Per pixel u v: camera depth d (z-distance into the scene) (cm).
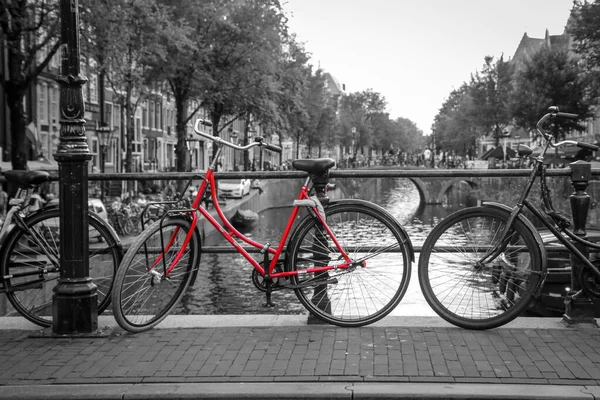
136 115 5656
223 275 1798
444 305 525
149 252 524
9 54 2092
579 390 394
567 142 528
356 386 403
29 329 540
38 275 563
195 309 1545
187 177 570
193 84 3419
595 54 3997
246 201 4344
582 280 525
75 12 520
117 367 444
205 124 534
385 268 529
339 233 530
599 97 4884
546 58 5022
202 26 3419
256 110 3906
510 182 2797
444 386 401
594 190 1006
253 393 398
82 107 524
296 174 568
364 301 530
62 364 452
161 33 2739
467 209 523
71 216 519
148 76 3262
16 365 451
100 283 550
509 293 520
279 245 532
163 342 495
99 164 4806
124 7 2308
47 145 4053
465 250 525
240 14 3519
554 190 742
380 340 490
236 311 1502
